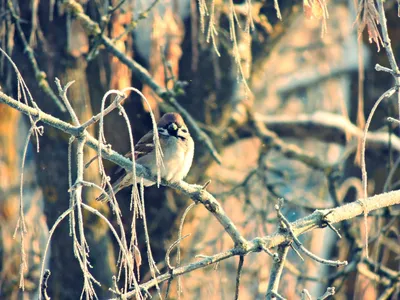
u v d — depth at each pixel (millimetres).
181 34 12195
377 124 14703
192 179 13922
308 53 18875
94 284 12875
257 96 18828
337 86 17719
